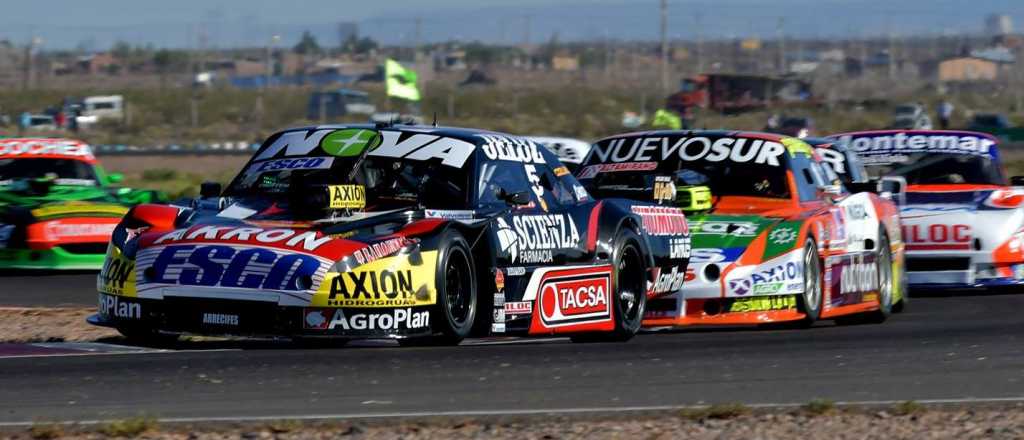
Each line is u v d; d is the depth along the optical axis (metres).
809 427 19.16
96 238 50.25
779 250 31.78
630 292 30.25
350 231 25.20
